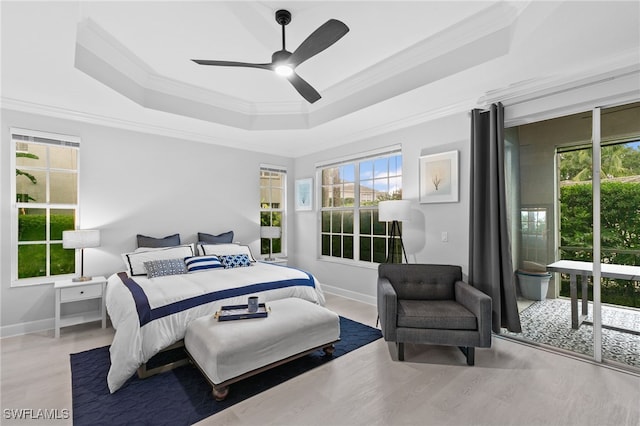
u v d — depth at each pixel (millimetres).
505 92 2980
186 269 3619
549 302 3006
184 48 2764
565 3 1889
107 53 2775
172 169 4352
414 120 3744
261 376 2379
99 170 3766
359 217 4711
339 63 3066
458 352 2805
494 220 3012
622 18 1922
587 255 2807
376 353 2779
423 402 2047
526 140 3072
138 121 3871
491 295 3053
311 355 2740
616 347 2697
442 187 3525
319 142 4914
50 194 3705
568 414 1923
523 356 2707
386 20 2381
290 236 5730
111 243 3844
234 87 3621
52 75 2643
